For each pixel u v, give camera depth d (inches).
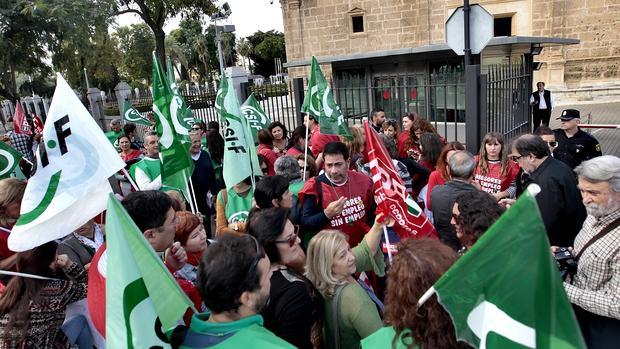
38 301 90.1
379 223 118.9
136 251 72.6
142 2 856.3
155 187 212.4
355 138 223.8
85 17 719.7
